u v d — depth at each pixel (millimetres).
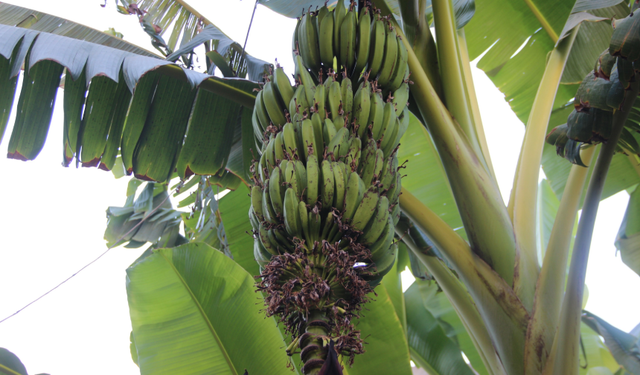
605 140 1533
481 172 1705
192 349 2084
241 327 2117
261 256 1403
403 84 1633
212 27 2506
